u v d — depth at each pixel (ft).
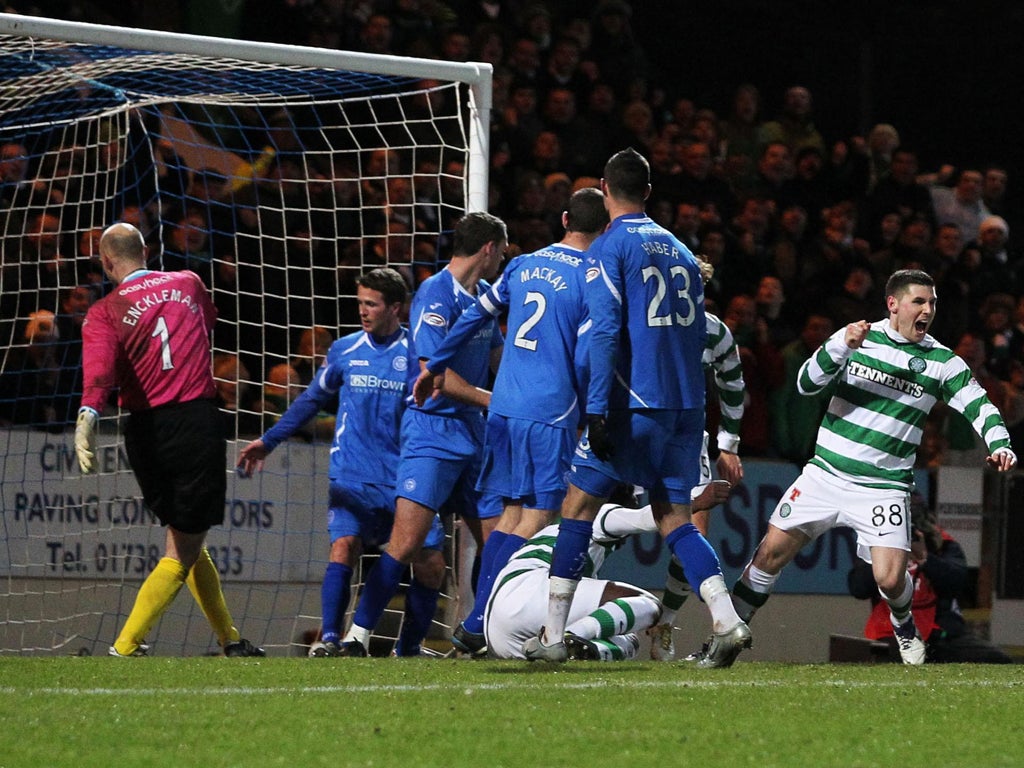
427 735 41.98
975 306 144.97
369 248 118.83
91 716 44.88
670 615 79.61
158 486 68.74
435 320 74.95
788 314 132.67
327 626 78.59
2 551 90.63
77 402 101.76
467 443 76.69
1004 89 195.11
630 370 56.29
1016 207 183.32
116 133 115.14
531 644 58.65
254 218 115.96
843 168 148.36
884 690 54.54
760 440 112.88
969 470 110.83
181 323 68.95
